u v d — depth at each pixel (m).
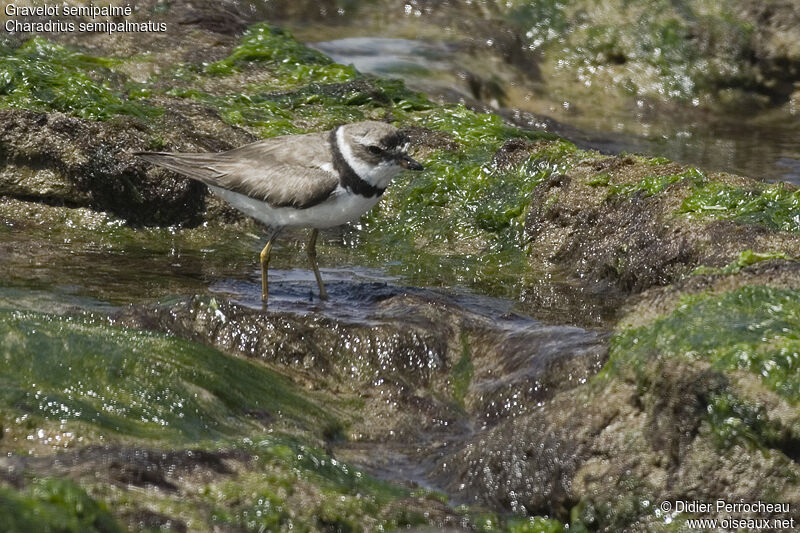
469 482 9.02
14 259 13.74
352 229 16.12
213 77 20.09
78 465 7.51
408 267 14.73
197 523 7.19
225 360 10.22
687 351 8.27
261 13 25.75
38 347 9.39
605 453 8.48
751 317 8.66
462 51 25.31
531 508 8.71
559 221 14.93
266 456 8.19
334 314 11.99
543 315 12.62
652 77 25.64
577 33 26.25
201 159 12.99
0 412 8.34
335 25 26.17
